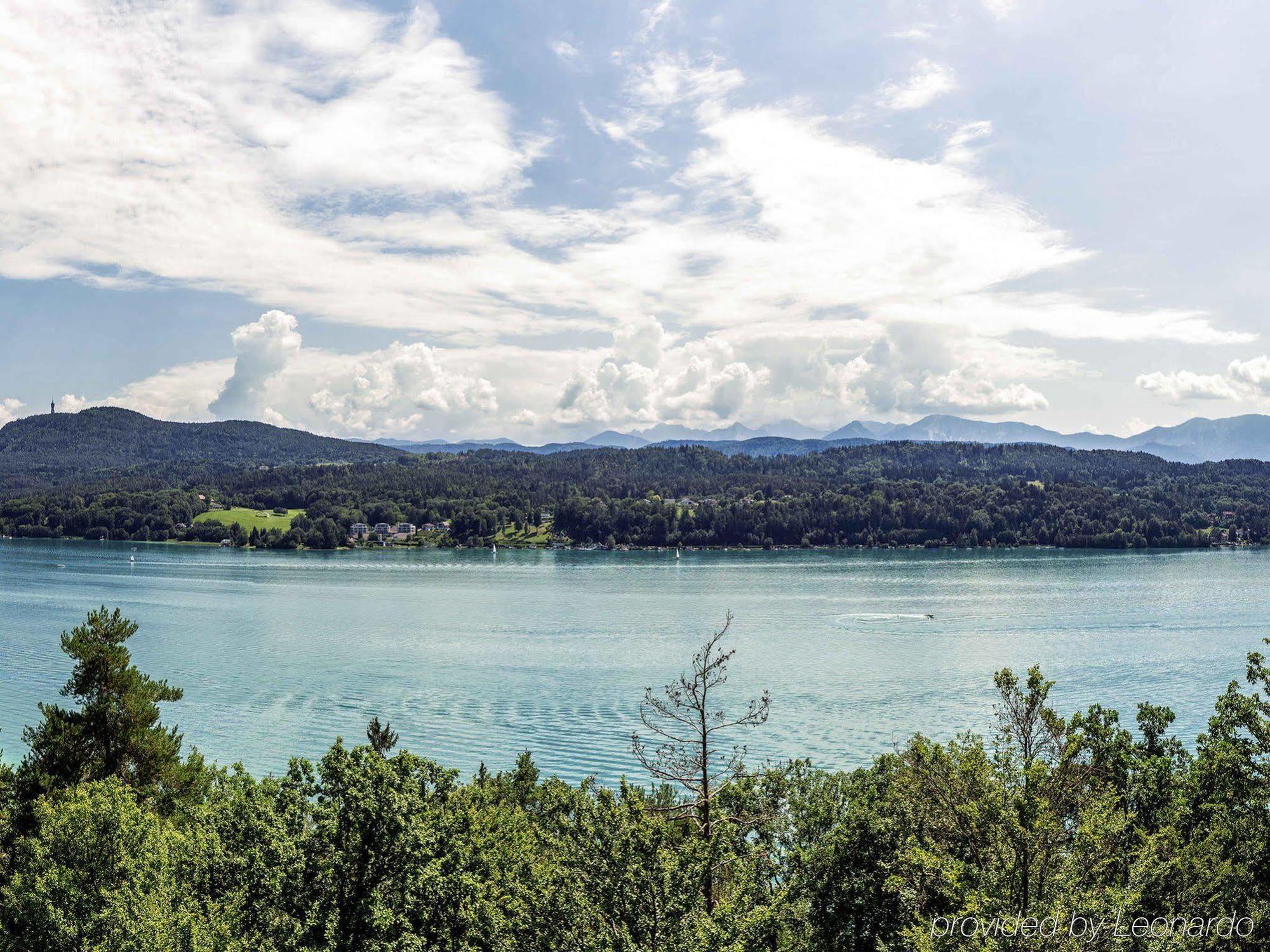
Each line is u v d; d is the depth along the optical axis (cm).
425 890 2839
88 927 3117
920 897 2781
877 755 8031
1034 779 2645
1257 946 2858
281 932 2791
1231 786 3284
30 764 4181
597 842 2773
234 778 4103
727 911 2650
